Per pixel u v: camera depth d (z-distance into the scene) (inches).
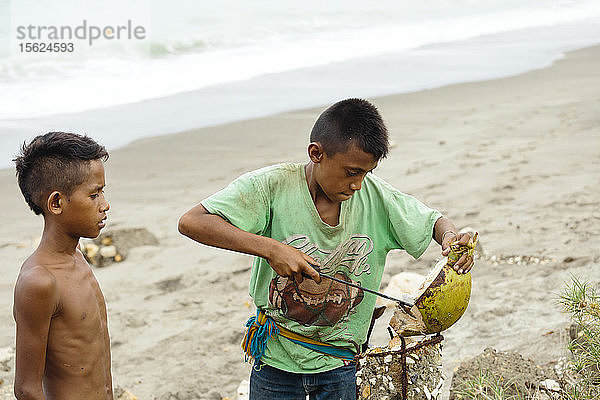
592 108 457.4
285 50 741.9
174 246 278.1
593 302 165.6
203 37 783.7
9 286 246.1
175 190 338.3
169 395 184.4
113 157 387.9
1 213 313.0
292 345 125.6
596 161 348.8
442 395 171.8
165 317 225.8
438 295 126.6
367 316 129.3
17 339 111.3
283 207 122.3
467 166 354.9
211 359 202.5
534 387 156.8
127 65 651.5
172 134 433.1
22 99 520.4
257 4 987.9
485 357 166.9
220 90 556.4
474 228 278.2
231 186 121.0
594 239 259.8
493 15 1071.6
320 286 123.9
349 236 124.3
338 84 574.9
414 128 437.1
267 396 129.7
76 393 116.6
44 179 111.9
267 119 468.1
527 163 353.4
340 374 127.7
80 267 118.2
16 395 111.7
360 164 113.7
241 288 245.8
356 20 965.8
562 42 776.3
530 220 282.4
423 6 1113.4
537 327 203.9
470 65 647.1
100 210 115.6
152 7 912.9
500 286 230.5
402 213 126.9
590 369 152.7
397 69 634.8
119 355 204.7
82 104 510.9
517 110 468.4
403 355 130.8
